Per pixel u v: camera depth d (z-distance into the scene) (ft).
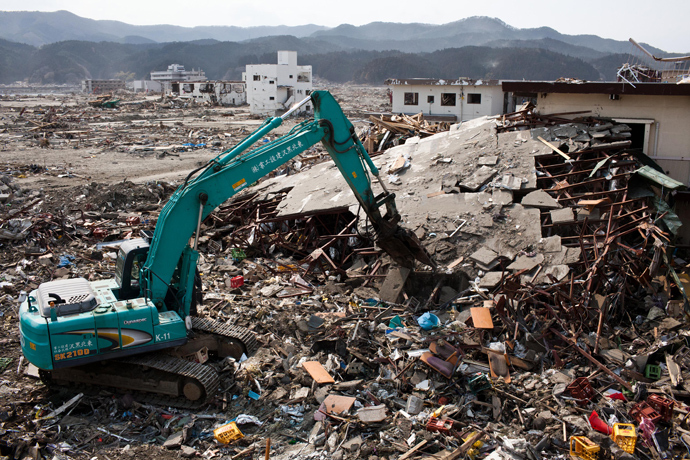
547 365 34.35
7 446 27.20
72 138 171.32
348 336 37.63
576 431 27.71
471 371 33.37
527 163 55.62
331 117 36.50
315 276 52.24
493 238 47.62
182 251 33.04
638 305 42.42
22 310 30.53
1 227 62.08
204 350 34.91
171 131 192.44
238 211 66.95
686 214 59.57
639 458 26.25
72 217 70.49
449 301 43.34
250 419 29.55
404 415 29.76
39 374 33.73
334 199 58.65
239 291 48.65
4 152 137.49
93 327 29.32
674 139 58.90
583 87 59.88
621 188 50.47
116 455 27.02
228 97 372.79
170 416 30.30
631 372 32.83
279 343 38.06
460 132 67.41
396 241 42.24
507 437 27.66
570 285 39.83
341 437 28.04
